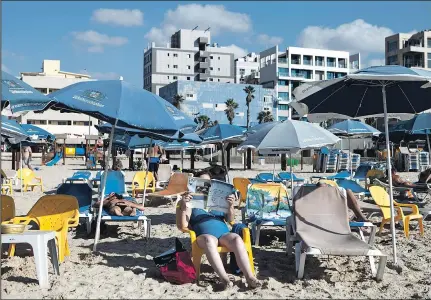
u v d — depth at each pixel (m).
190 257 5.60
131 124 6.03
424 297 4.98
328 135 8.66
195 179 5.82
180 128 6.47
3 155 50.47
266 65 97.81
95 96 6.15
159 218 10.38
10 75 5.52
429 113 14.96
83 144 55.00
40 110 6.12
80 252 6.90
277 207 8.04
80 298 4.75
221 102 89.81
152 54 117.00
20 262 6.08
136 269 5.96
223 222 5.74
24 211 11.35
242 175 24.77
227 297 4.88
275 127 8.59
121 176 10.59
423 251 7.12
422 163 27.84
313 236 5.88
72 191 8.54
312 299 4.90
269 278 5.50
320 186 6.39
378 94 7.08
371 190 8.63
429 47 79.69
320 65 94.69
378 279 5.52
